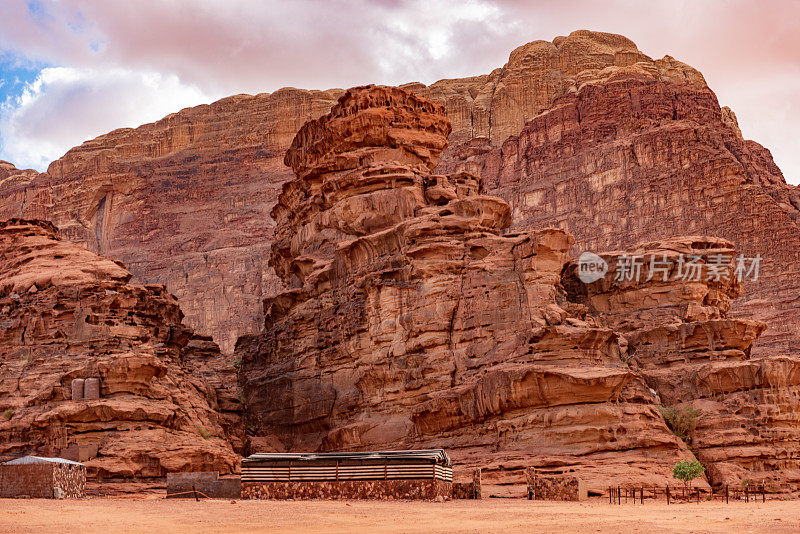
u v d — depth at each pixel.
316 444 82.44
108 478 59.91
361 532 32.75
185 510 40.53
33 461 48.91
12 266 79.69
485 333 70.88
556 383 62.75
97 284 73.50
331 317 84.81
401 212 83.69
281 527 34.22
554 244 71.00
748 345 77.00
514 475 60.22
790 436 68.31
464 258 74.62
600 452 61.62
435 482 49.16
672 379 74.12
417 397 72.88
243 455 78.12
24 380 69.12
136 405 65.00
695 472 58.44
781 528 34.09
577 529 33.44
